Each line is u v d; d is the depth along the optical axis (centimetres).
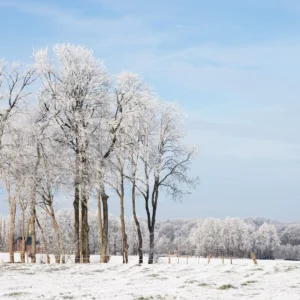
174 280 2298
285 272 2534
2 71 3616
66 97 3547
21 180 3631
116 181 3828
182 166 4216
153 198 4203
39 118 3669
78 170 3525
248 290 1842
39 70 3616
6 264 3372
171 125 4234
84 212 3653
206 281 2195
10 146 3575
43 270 2878
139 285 2083
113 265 3127
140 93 3850
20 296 1656
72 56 3666
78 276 2531
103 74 3716
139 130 4034
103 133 3694
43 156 3603
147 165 4078
